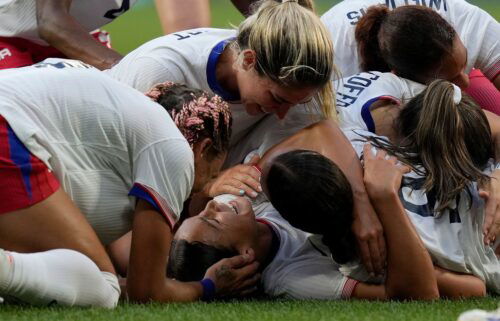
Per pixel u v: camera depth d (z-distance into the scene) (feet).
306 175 36.88
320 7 170.60
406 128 42.34
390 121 45.06
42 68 37.04
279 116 42.04
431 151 41.09
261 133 46.60
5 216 33.83
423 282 38.42
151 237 35.50
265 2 41.22
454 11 52.90
